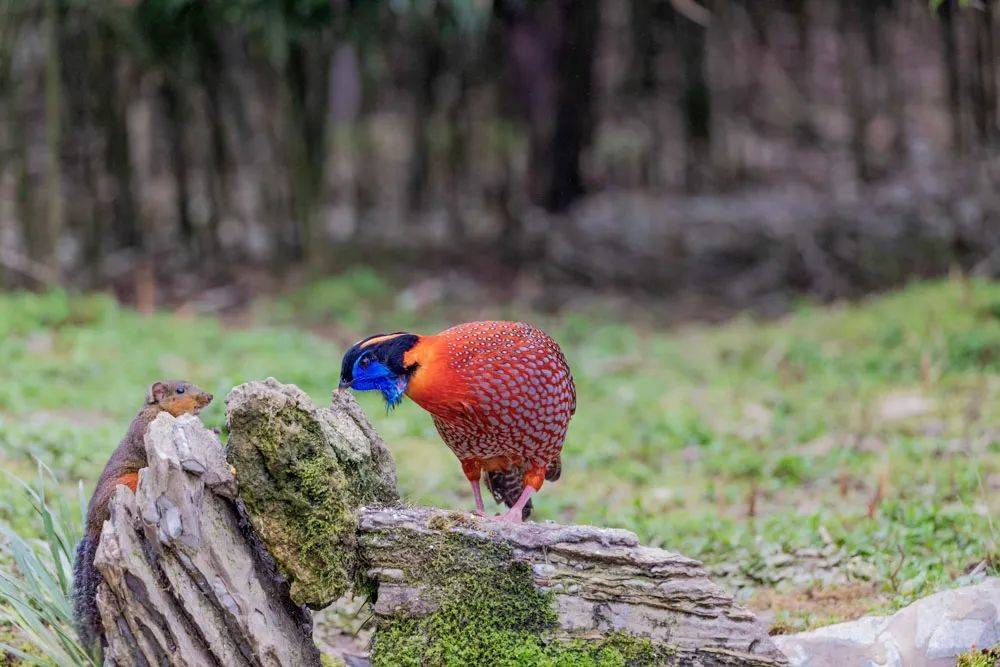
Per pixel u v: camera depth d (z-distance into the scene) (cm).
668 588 521
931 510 787
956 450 959
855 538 765
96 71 1598
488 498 914
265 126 1786
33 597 589
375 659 523
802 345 1390
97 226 1633
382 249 1892
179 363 1259
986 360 1259
